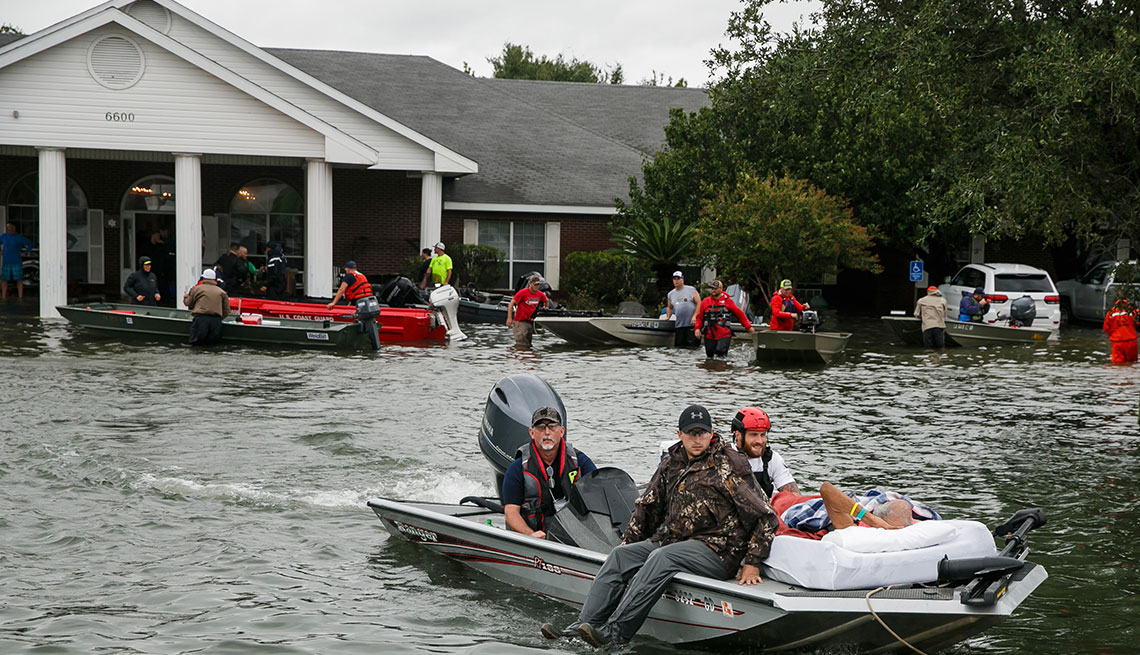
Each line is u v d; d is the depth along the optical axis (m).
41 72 36.62
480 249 44.31
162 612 9.80
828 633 8.65
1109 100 16.81
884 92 19.34
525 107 55.69
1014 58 18.14
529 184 47.34
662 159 44.69
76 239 47.25
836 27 20.77
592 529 10.34
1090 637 9.39
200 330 29.81
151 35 37.09
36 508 12.91
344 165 40.72
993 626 8.80
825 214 39.66
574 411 20.14
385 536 12.25
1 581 10.46
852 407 21.28
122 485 13.98
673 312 33.91
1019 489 14.49
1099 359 30.72
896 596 8.49
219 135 38.22
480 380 24.19
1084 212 17.77
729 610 8.84
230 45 42.62
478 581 10.88
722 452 9.18
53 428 17.39
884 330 39.62
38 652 8.80
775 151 43.47
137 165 47.41
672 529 9.25
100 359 26.52
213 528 12.34
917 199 38.50
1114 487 14.64
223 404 20.11
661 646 9.31
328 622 9.66
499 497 13.00
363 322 30.52
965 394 23.34
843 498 9.28
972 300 37.56
